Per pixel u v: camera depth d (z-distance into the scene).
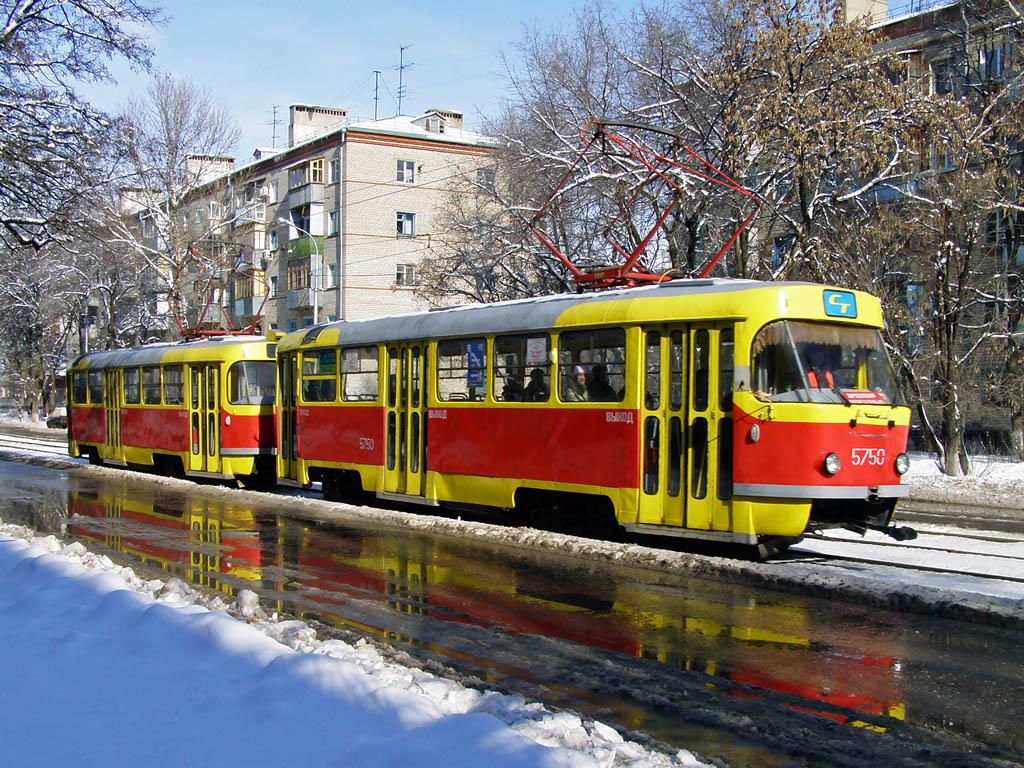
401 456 14.33
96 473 22.41
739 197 21.33
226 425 19.05
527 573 9.83
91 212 18.11
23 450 31.09
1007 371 22.98
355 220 49.47
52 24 15.80
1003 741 5.15
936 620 7.76
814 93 19.34
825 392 9.83
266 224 55.88
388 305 50.12
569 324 11.69
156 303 50.84
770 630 7.48
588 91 24.91
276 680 5.08
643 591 8.95
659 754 4.72
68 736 4.44
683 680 6.22
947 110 19.30
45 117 16.31
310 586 9.27
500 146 27.58
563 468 11.71
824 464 9.60
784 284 10.11
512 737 4.23
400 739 4.22
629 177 22.55
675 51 24.23
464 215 30.25
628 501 10.87
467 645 7.11
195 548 11.52
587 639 7.26
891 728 5.34
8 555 9.27
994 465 22.86
